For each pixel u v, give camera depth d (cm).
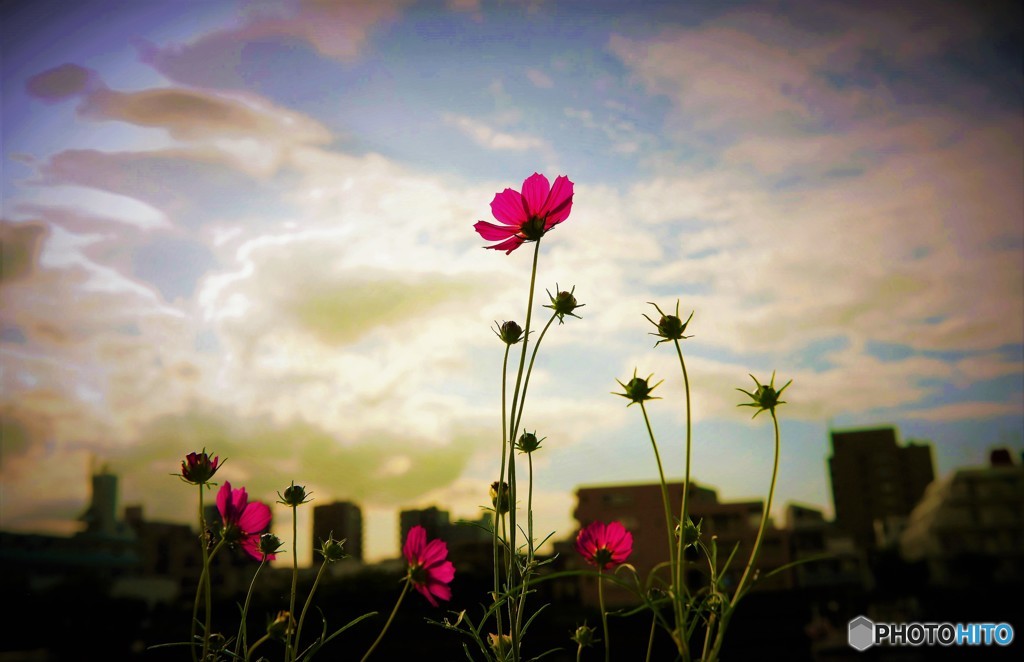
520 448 102
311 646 86
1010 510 3538
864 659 1592
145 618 1734
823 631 1661
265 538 97
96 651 1664
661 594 72
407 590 92
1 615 1728
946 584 3225
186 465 94
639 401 81
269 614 89
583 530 100
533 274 100
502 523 90
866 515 5881
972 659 1547
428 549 94
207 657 82
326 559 94
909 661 1574
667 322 84
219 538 96
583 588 1521
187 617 1683
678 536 79
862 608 2561
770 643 1456
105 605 1772
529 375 86
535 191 104
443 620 89
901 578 3138
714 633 76
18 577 1988
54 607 1778
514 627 83
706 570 75
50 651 1694
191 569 2772
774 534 3312
